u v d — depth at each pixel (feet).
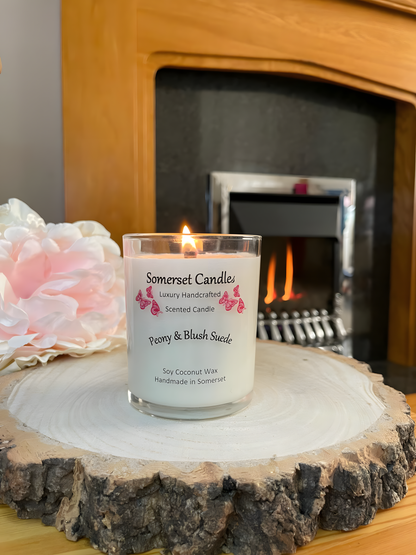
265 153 2.23
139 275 0.71
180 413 0.71
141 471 0.56
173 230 2.09
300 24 2.01
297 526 0.57
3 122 1.73
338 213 2.43
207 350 0.70
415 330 2.57
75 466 0.59
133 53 1.73
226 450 0.62
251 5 1.90
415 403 1.32
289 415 0.73
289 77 2.20
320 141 2.35
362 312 2.63
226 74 2.10
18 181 1.77
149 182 1.86
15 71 1.72
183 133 2.06
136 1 1.72
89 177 1.71
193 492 0.53
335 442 0.64
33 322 1.01
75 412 0.75
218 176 2.11
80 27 1.66
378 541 0.60
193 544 0.54
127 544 0.56
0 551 0.58
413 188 2.48
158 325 0.70
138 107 1.78
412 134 2.46
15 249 1.04
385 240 2.62
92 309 1.14
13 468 0.59
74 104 1.68
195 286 0.69
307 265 2.50
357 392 0.85
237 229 2.25
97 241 1.13
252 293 0.75
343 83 2.19
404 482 0.68
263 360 1.05
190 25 1.82
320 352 1.14
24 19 1.70
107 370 0.98
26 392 0.84
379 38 2.19
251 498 0.55
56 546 0.59
